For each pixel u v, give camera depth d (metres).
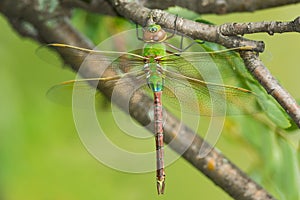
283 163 0.87
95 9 0.86
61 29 0.87
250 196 0.84
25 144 0.92
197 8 0.84
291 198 0.87
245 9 0.83
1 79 0.92
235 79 0.82
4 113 0.91
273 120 0.83
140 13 0.81
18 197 0.93
